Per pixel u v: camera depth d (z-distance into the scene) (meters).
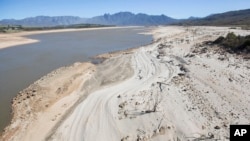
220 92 26.48
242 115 21.75
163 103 25.03
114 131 21.11
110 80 35.97
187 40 69.75
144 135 19.95
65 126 23.09
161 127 20.61
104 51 69.50
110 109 25.30
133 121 22.17
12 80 40.28
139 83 33.12
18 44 87.44
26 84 37.88
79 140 20.59
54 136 21.69
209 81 29.92
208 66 36.22
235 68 34.00
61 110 26.91
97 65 47.38
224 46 48.34
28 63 53.34
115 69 42.03
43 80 38.16
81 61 54.47
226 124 20.53
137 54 53.91
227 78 30.31
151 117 22.38
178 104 24.50
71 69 44.44
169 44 65.31
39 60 56.66
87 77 38.47
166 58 46.56
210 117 21.70
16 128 23.81
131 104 25.70
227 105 23.59
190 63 39.41
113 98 28.27
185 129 20.12
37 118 25.42
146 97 27.22
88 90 32.62
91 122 23.16
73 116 24.92
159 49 59.00
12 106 29.09
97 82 35.88
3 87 36.69
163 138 19.34
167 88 29.22
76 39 110.62
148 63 43.94
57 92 32.28
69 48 77.19
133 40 100.62
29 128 23.59
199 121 21.17
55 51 70.56
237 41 46.00
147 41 94.50
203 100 24.95
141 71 39.03
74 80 36.91
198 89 27.78
